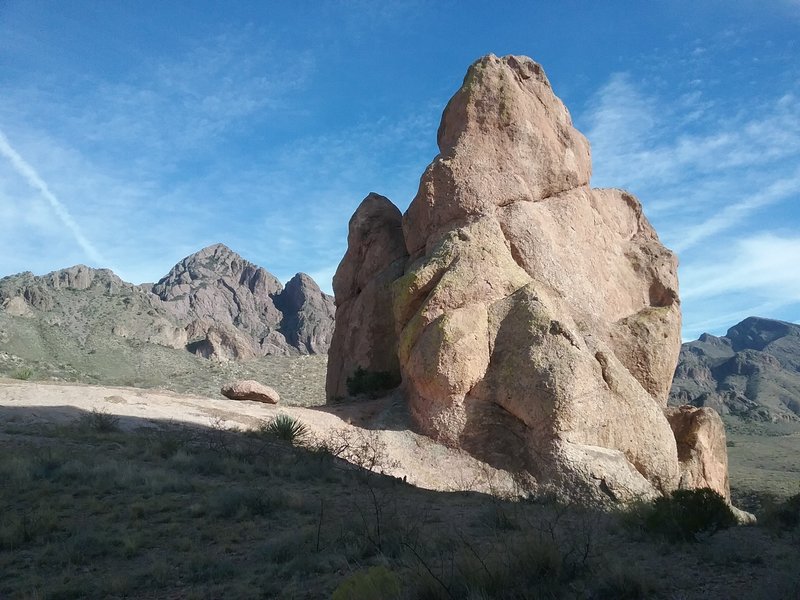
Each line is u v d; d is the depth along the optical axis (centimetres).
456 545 870
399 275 3175
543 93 3045
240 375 7831
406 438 2088
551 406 1931
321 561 818
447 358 2116
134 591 738
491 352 2166
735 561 782
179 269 16325
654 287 2959
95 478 1238
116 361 8212
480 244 2441
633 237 3238
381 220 3506
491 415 2069
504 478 1909
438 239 2656
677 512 930
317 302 16012
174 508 1108
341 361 3419
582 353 2050
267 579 766
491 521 1074
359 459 1814
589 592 654
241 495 1142
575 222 2792
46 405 1806
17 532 908
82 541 886
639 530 969
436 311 2273
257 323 14738
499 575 662
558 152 2906
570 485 1803
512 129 2808
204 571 798
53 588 722
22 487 1145
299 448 1775
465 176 2705
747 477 5409
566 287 2575
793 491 3753
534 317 2131
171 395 2172
